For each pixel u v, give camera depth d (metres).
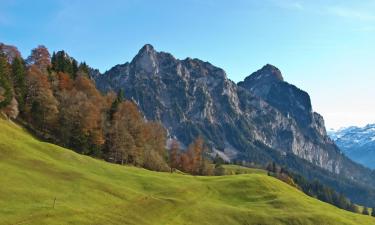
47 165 93.12
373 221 123.19
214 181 127.12
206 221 90.44
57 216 66.56
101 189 88.19
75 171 95.44
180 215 89.56
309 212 108.12
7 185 73.38
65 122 151.12
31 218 63.03
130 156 172.88
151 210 86.50
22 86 159.62
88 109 153.12
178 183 114.19
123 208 81.56
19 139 107.00
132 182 104.12
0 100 134.00
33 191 74.38
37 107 154.50
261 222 96.62
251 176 136.50
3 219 60.00
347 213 126.44
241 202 112.50
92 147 155.25
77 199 77.88
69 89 184.12
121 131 165.75
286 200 115.56
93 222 69.25
